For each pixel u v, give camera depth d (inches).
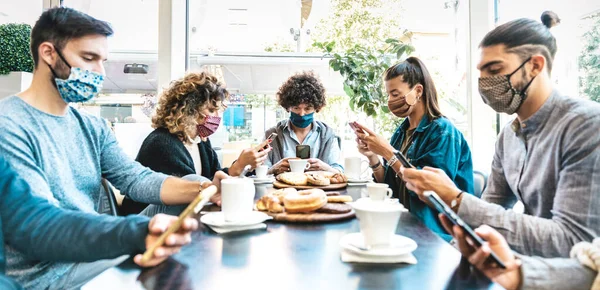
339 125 118.9
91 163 45.6
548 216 39.0
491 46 39.6
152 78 107.3
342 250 27.7
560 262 27.7
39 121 38.8
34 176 35.6
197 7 110.3
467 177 64.2
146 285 21.3
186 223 23.6
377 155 71.9
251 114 120.1
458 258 26.3
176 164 60.9
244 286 21.3
